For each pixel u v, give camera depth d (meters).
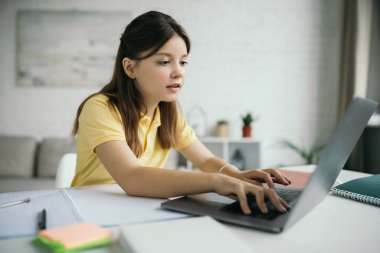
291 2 3.18
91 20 3.05
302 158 3.23
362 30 2.73
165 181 0.65
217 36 3.17
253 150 3.10
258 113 3.21
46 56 3.04
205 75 3.18
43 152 2.80
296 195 0.66
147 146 0.99
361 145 2.74
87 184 0.93
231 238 0.41
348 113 0.45
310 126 3.23
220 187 0.59
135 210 0.57
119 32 3.07
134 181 0.67
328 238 0.46
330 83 3.22
